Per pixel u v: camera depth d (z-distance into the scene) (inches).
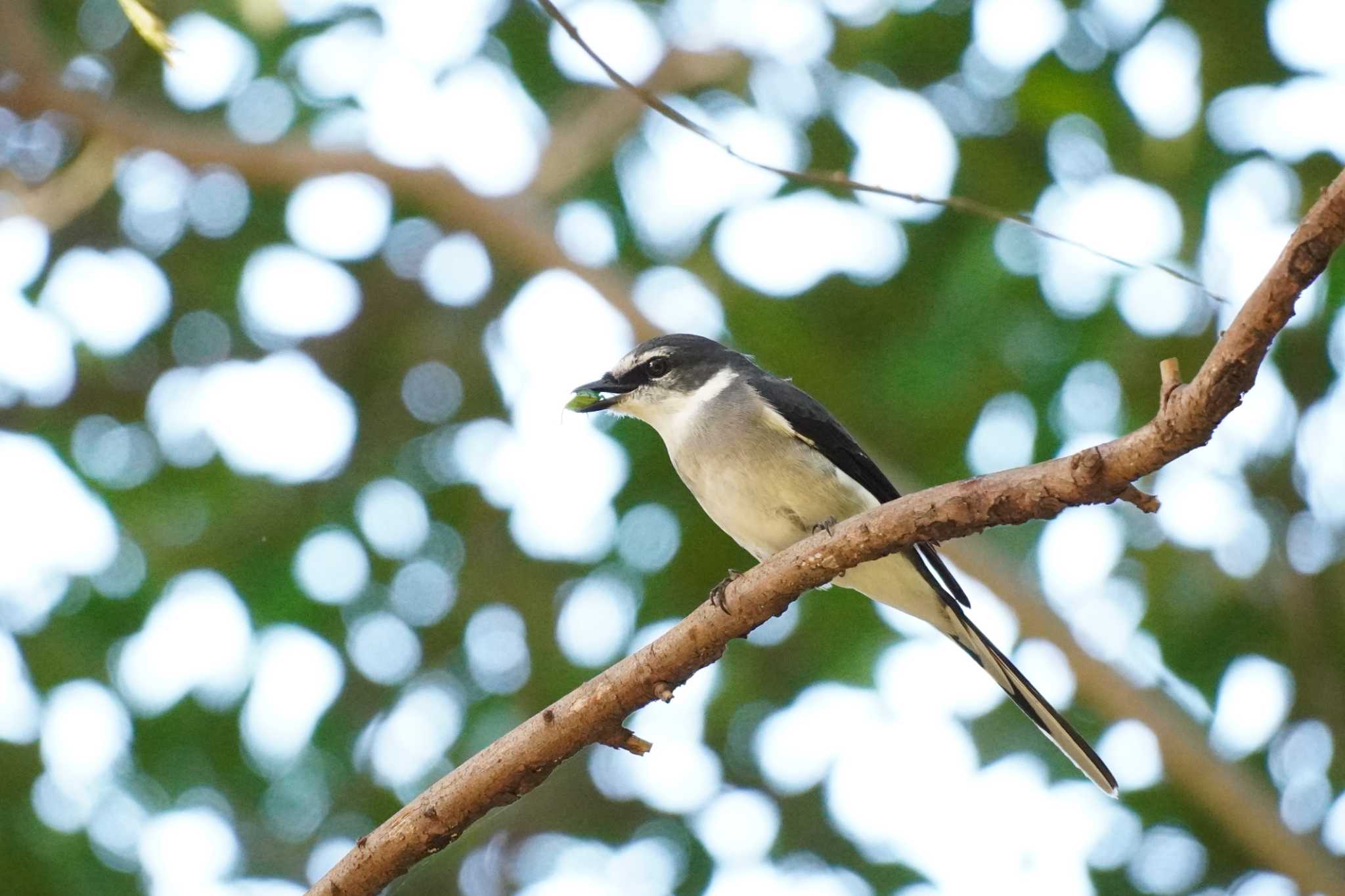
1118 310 482.6
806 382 506.0
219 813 501.7
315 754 518.3
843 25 505.0
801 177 303.7
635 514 543.2
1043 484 231.1
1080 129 496.1
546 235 536.1
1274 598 504.1
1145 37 484.7
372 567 546.6
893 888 484.4
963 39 496.4
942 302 488.4
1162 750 467.5
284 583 533.0
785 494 356.5
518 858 523.5
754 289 520.7
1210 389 212.5
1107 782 330.6
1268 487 509.4
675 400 375.9
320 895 250.8
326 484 555.2
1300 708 504.1
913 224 504.4
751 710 525.7
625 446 540.4
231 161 534.6
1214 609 507.5
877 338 508.4
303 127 538.9
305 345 577.3
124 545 528.7
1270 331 206.1
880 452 505.7
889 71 507.5
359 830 508.4
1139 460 222.7
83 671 510.3
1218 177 477.1
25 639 509.4
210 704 515.2
